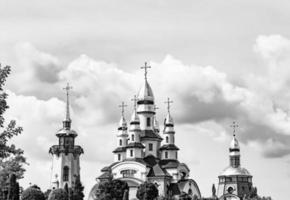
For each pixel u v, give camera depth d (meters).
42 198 193.38
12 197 143.25
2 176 106.69
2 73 58.84
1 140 59.94
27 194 191.12
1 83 58.88
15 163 106.69
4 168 105.25
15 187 144.12
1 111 59.31
